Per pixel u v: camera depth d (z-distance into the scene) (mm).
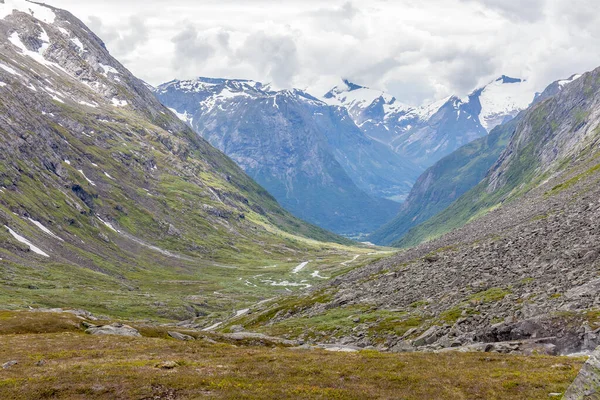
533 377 38344
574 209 106750
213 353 58969
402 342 63000
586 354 42656
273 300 193125
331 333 83000
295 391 40406
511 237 106938
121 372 47500
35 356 57094
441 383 39969
